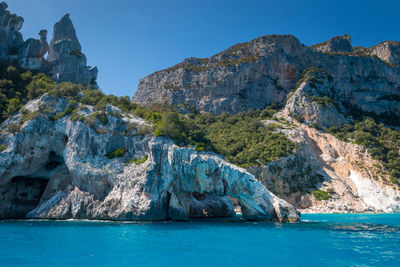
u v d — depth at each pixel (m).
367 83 134.00
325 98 117.44
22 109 52.12
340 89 131.75
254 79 136.12
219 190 46.41
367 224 40.75
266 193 45.69
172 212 45.09
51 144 50.16
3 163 45.16
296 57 140.00
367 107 128.25
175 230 32.31
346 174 90.81
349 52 154.38
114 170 45.66
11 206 47.91
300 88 122.12
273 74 138.00
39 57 92.56
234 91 133.88
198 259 18.53
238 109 130.50
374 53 168.25
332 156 97.88
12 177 47.16
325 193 81.19
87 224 37.81
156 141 46.06
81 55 91.69
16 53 89.38
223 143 101.12
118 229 32.72
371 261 18.09
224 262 17.81
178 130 50.28
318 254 20.00
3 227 34.53
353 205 77.81
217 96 134.25
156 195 43.03
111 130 49.22
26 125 47.97
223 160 47.50
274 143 93.00
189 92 138.75
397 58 158.62
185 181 46.59
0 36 87.06
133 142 48.72
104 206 43.34
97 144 48.16
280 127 106.69
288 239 26.44
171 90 141.25
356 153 95.31
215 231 31.80
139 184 43.28
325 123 111.19
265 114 125.56
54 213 45.41
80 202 45.00
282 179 82.56
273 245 23.36
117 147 48.81
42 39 95.62
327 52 146.75
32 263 17.50
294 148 91.69
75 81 87.12
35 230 31.77
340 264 17.36
